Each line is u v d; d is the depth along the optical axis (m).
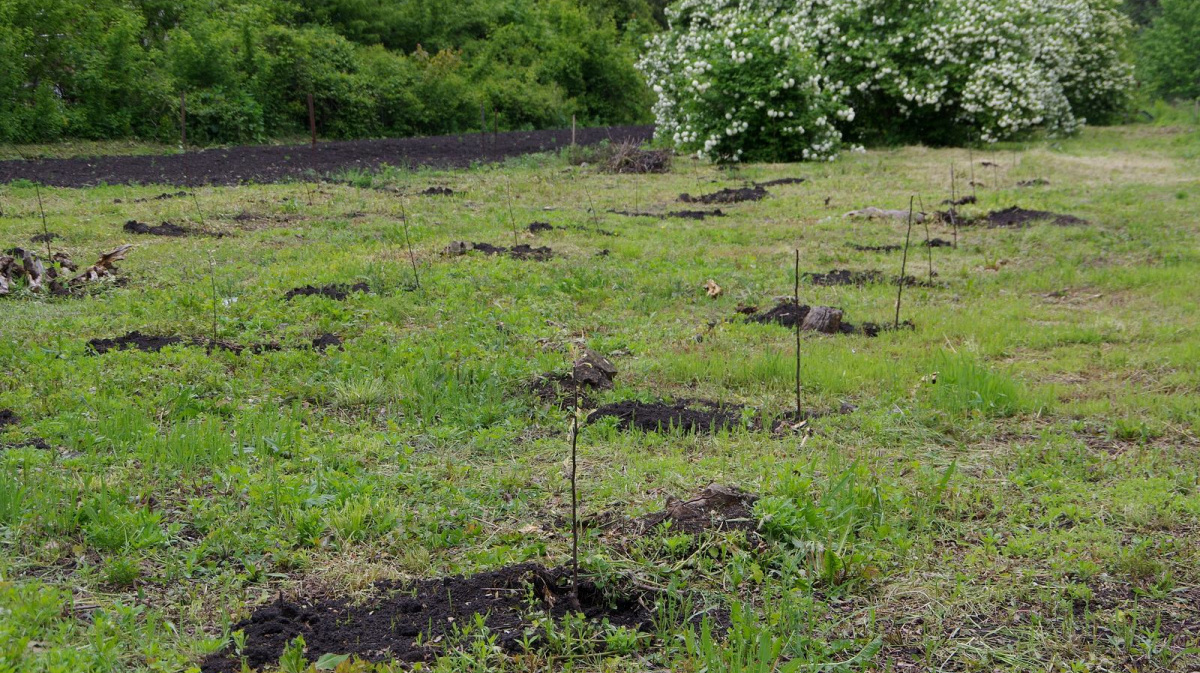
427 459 4.67
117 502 3.91
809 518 3.91
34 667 2.77
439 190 13.44
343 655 3.00
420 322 7.15
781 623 3.22
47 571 3.44
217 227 10.42
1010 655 3.16
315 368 5.97
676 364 6.28
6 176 13.34
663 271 9.07
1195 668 3.10
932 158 18.34
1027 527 4.09
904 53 20.08
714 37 18.66
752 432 5.20
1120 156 19.31
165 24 22.08
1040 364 6.54
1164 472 4.70
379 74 24.59
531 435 5.09
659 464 4.62
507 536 3.86
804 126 17.88
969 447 5.07
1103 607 3.47
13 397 5.09
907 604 3.48
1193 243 10.45
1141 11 49.75
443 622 3.26
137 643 3.03
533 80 29.44
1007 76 19.31
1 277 7.46
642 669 3.05
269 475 4.26
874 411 5.54
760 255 9.95
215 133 19.59
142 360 5.84
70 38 17.88
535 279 8.47
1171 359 6.52
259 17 22.25
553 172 15.95
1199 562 3.79
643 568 3.61
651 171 16.50
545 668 3.03
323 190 13.24
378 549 3.76
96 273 8.00
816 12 21.23
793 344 6.96
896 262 9.68
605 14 39.00
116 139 18.28
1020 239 10.65
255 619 3.20
